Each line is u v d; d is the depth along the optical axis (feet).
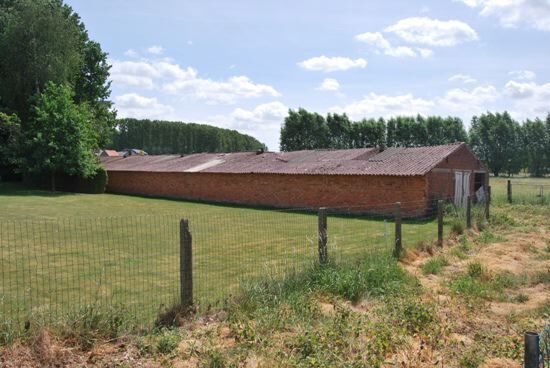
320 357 17.07
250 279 28.43
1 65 137.28
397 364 16.98
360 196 83.51
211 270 34.96
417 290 27.81
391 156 89.61
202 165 123.44
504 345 19.44
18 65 135.44
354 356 17.46
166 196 127.85
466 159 90.38
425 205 75.46
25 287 29.58
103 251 42.52
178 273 33.86
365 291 26.86
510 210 75.82
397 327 20.61
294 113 220.43
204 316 22.71
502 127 233.96
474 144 239.30
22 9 138.62
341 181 86.33
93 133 136.98
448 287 29.19
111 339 19.34
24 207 91.35
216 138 354.74
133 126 343.87
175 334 20.07
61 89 129.59
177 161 138.92
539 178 220.84
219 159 127.13
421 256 38.65
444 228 59.98
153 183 133.49
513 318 23.62
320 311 23.12
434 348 18.70
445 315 23.61
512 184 153.89
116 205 100.94
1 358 16.81
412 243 45.80
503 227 57.52
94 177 136.36
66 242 47.50
